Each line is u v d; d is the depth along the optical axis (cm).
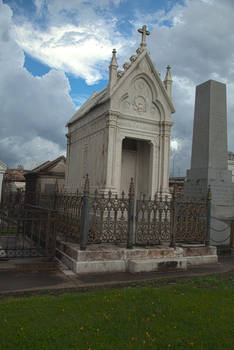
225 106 1384
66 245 827
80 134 1349
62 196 1004
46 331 402
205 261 934
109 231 831
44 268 758
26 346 364
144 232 875
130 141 1273
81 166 1290
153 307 511
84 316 460
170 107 1161
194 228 966
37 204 1312
